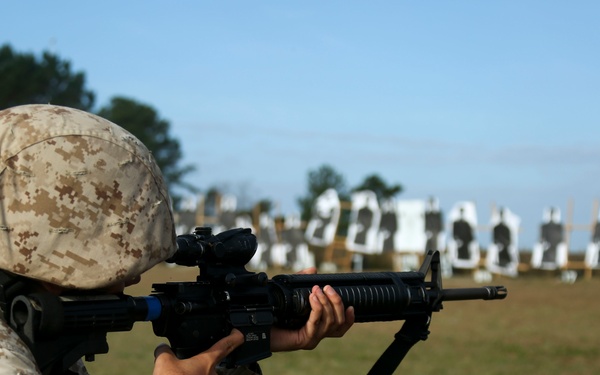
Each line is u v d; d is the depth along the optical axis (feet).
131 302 7.88
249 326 8.93
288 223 119.65
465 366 33.88
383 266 113.91
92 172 7.01
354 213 108.27
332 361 34.68
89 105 193.36
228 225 129.29
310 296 9.50
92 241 7.03
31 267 6.89
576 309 56.49
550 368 33.76
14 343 6.72
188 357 8.66
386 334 43.78
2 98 181.78
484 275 100.73
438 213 103.09
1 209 6.86
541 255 97.50
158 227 7.39
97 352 7.54
